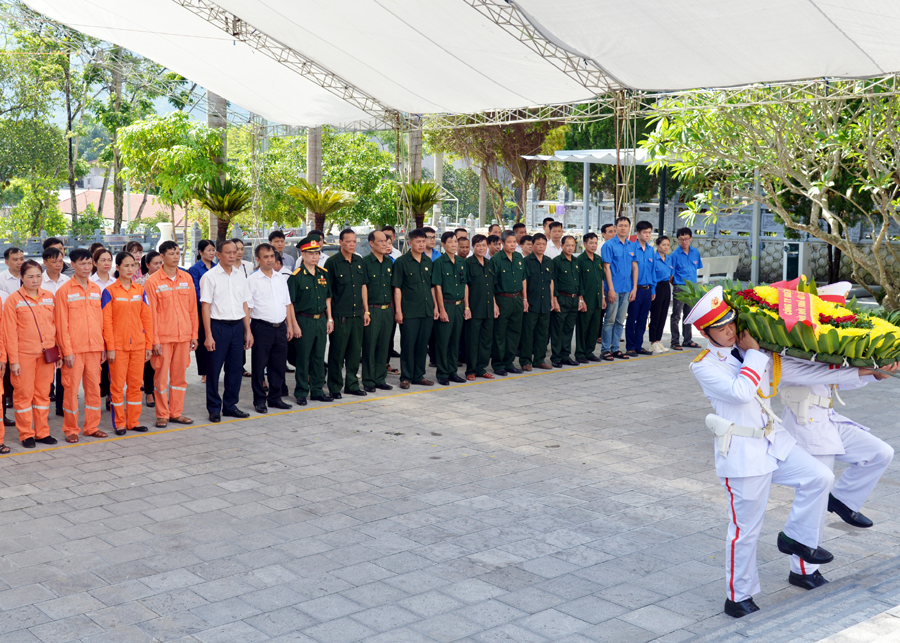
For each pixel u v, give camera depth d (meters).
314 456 7.29
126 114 32.00
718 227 21.98
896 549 5.18
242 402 9.41
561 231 12.59
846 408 8.98
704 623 4.22
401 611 4.37
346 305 9.41
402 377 10.20
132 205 55.91
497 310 10.64
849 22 8.88
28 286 7.31
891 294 13.67
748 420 4.31
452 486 6.49
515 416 8.77
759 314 4.35
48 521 5.70
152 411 8.99
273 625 4.21
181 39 14.93
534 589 4.65
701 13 9.48
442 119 17.80
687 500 6.17
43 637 4.08
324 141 32.09
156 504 6.05
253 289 8.70
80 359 7.64
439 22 11.61
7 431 8.14
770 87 12.60
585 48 11.46
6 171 33.53
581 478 6.69
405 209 21.70
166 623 4.23
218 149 23.17
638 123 22.75
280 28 13.53
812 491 4.36
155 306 8.06
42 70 31.59
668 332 14.56
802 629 3.52
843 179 15.70
